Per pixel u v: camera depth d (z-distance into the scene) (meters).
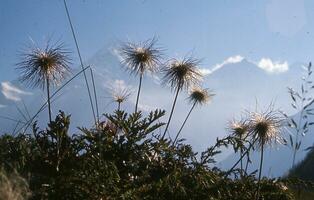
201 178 0.53
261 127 0.50
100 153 0.51
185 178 0.53
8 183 0.38
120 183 0.49
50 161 0.50
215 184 0.53
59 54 0.53
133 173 0.54
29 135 0.53
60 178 0.46
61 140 0.51
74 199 0.45
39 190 0.43
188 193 0.52
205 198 0.52
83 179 0.46
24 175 0.46
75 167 0.50
